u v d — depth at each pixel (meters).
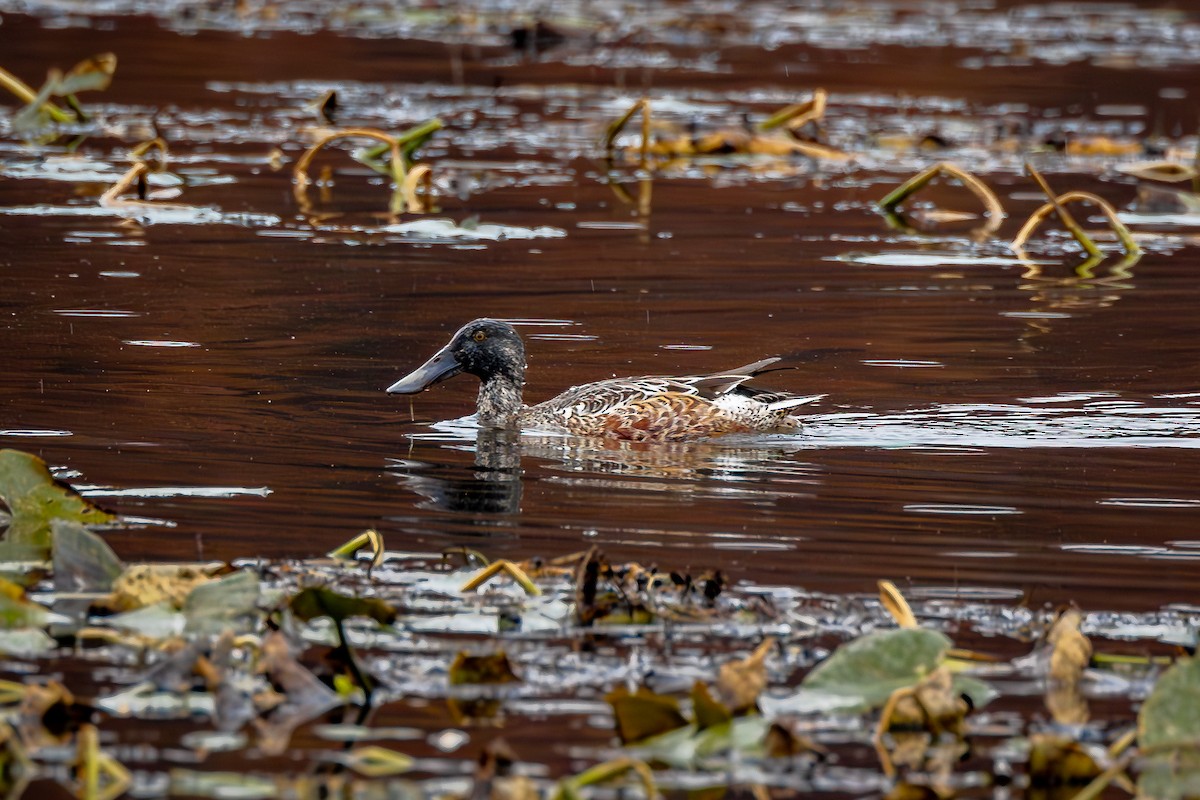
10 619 9.41
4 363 15.44
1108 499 12.34
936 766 8.12
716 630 9.64
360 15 41.34
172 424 13.85
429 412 15.13
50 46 34.25
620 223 22.55
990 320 17.91
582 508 12.05
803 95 31.97
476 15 41.53
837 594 10.23
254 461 12.95
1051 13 44.00
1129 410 14.84
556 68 34.81
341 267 19.70
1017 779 8.02
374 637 9.45
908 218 23.30
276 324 17.23
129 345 16.22
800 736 8.35
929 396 15.28
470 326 14.98
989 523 11.73
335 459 13.16
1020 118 29.91
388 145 24.38
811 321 17.86
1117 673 9.13
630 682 8.95
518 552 10.96
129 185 23.06
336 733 8.28
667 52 37.12
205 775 7.78
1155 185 25.84
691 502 12.25
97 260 19.61
